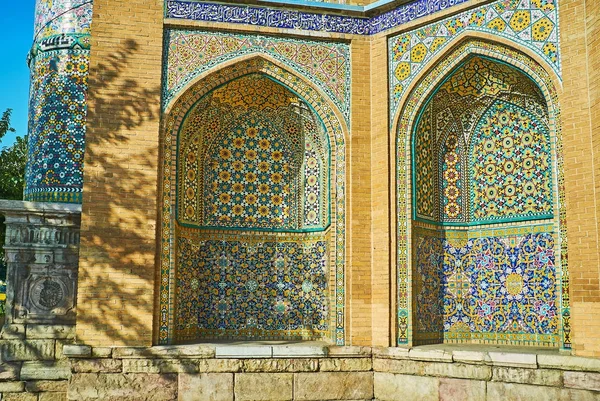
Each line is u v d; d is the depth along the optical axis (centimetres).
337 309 816
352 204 826
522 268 824
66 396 801
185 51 822
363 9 856
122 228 770
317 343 830
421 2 820
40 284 820
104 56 795
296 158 915
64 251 830
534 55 729
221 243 886
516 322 822
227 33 834
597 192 662
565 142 694
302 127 903
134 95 796
